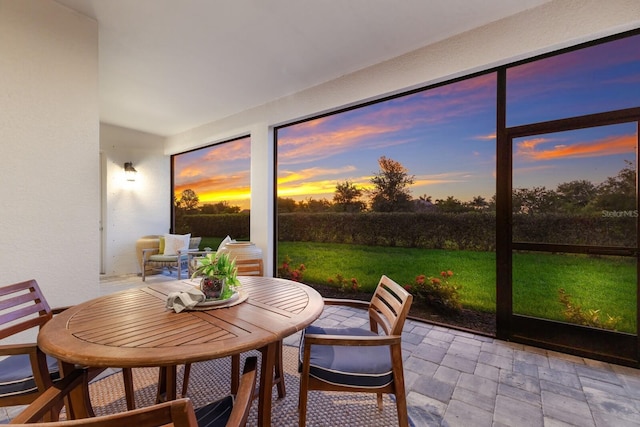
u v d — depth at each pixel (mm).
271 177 4344
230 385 1955
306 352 1296
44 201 2232
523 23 2381
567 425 1537
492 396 1792
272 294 1667
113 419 587
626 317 2145
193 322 1239
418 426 1537
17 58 2105
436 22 2521
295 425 1561
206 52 2965
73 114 2367
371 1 2271
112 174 5285
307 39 2762
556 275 2395
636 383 1919
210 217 5477
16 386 1213
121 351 978
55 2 2262
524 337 2512
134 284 4742
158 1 2246
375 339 1281
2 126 2049
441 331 2811
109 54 2982
